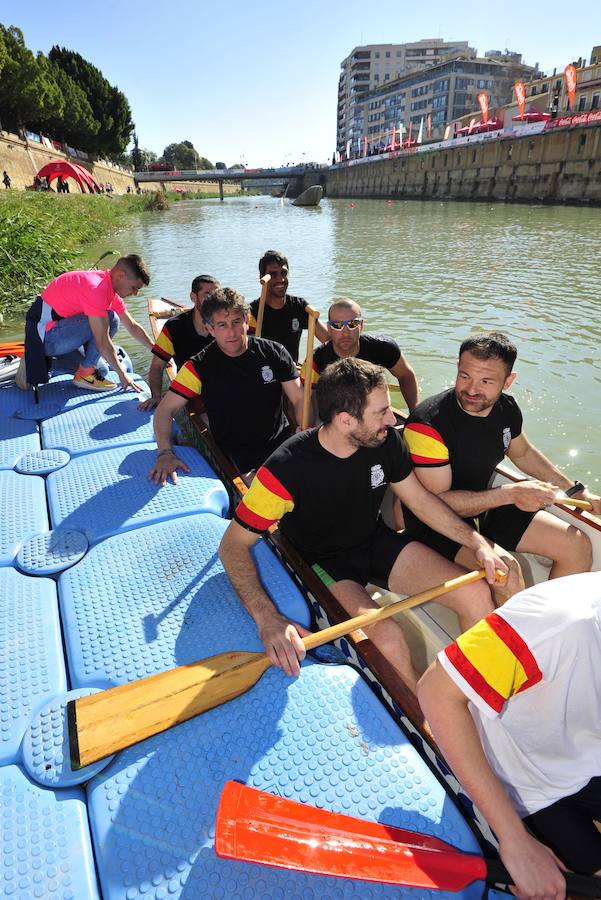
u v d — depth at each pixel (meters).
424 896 1.13
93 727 1.42
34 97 31.22
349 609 1.84
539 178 33.44
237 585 1.79
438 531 2.04
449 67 60.09
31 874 1.15
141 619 1.82
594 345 6.47
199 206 51.75
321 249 15.16
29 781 1.35
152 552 2.12
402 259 12.93
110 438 3.11
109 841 1.22
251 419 2.96
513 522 2.20
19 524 2.31
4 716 1.50
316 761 1.38
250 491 1.81
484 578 1.92
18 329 7.51
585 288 9.40
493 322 7.48
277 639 1.62
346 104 91.62
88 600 1.90
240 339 2.74
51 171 22.48
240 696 1.54
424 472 2.16
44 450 2.95
